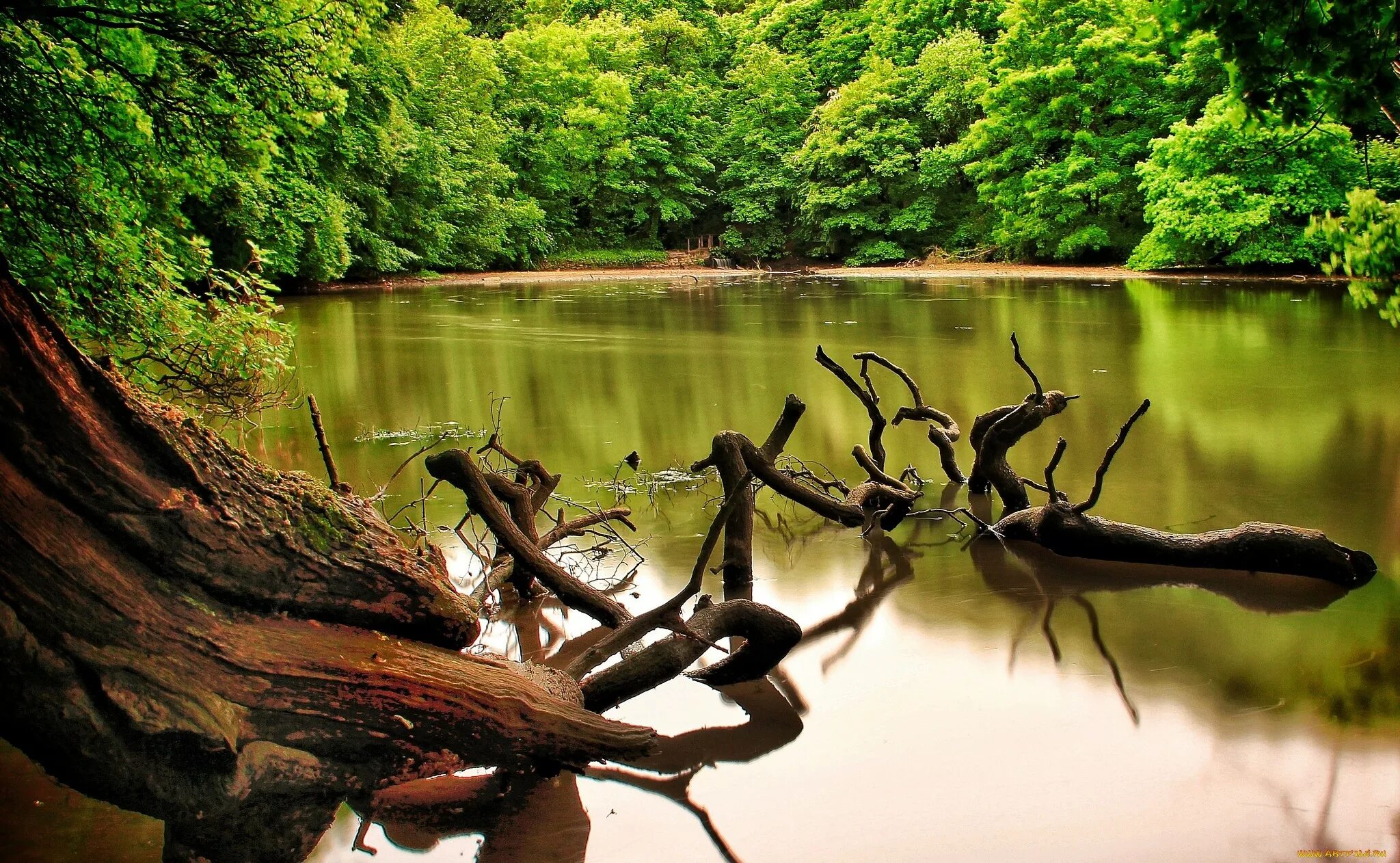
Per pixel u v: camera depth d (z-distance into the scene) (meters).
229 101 6.07
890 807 3.20
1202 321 17.62
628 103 46.47
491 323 19.19
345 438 8.58
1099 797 3.22
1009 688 3.99
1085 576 5.24
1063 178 34.50
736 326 18.17
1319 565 5.00
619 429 9.05
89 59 5.60
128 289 6.02
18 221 5.46
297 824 2.70
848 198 42.69
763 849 2.99
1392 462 7.52
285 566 2.72
